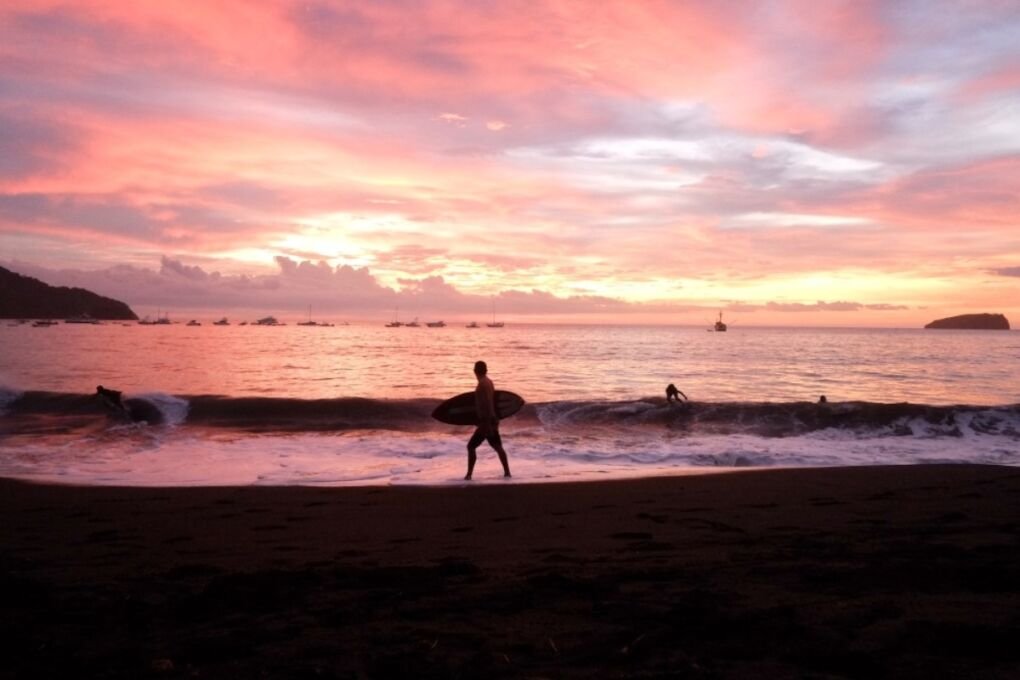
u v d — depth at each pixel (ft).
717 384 94.27
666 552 19.02
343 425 58.13
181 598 14.14
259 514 27.66
